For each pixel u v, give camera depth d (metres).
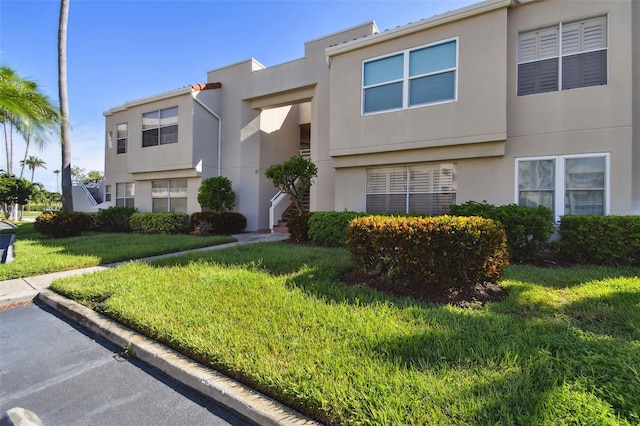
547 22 7.20
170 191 14.61
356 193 9.53
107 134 17.02
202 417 2.31
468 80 7.65
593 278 4.93
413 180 8.78
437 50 8.02
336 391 2.19
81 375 2.90
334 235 8.55
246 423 2.24
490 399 2.04
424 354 2.65
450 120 7.85
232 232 12.99
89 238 10.95
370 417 1.97
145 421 2.28
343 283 4.80
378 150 8.77
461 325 3.21
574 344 2.72
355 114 9.15
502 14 7.32
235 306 3.85
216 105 14.32
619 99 6.68
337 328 3.19
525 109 7.45
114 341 3.51
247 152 14.16
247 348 2.85
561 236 6.63
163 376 2.87
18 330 3.92
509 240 6.40
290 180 10.20
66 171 12.82
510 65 7.57
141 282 4.99
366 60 9.00
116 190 16.56
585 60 6.97
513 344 2.76
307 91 12.73
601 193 6.84
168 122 13.89
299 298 4.09
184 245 9.12
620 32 6.66
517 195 7.53
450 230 4.27
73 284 5.05
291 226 9.84
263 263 6.17
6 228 17.86
